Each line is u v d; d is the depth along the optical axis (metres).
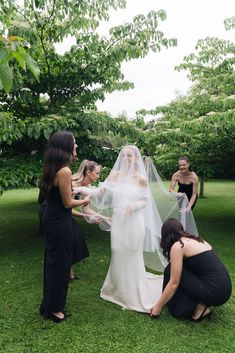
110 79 6.54
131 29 5.81
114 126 5.91
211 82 6.53
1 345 2.85
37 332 3.07
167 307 3.54
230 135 6.29
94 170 4.47
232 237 6.51
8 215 9.45
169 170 7.71
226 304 3.64
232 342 2.88
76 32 5.97
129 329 3.11
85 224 7.90
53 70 6.22
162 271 4.36
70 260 3.26
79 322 3.25
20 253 5.70
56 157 3.05
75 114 5.70
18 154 6.52
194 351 2.75
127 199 3.56
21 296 3.88
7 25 5.08
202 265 3.22
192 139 6.84
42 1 5.46
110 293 3.77
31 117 5.77
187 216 4.81
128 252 3.55
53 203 3.13
